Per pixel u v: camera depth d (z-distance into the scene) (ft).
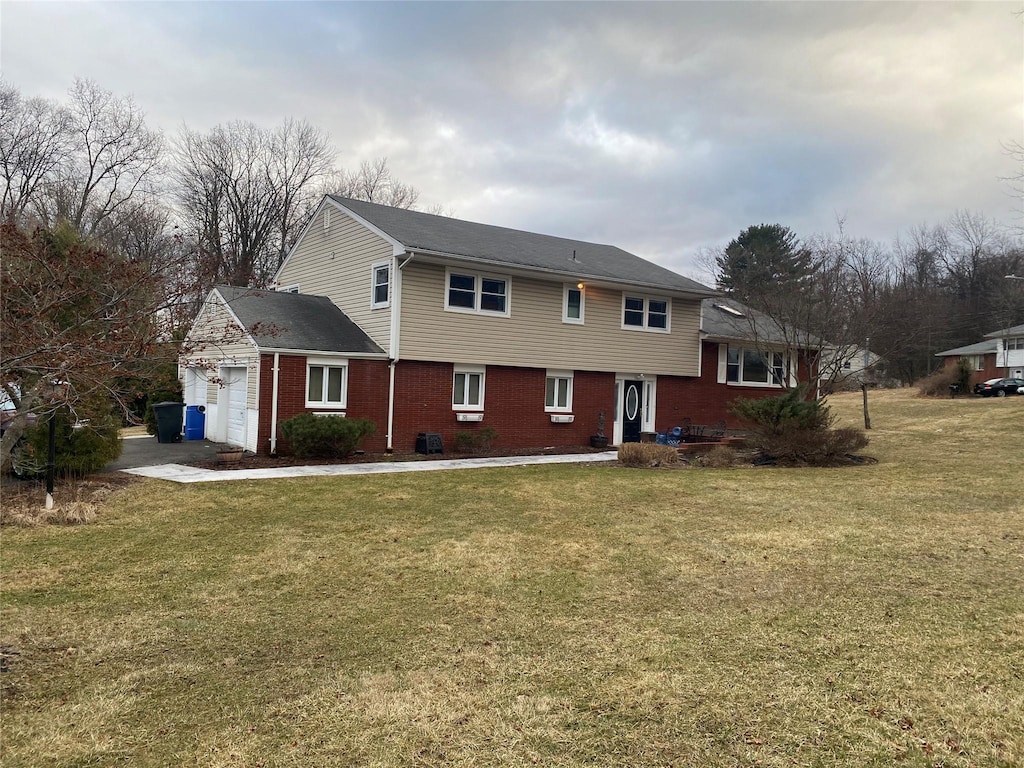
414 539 25.29
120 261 30.73
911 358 152.05
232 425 55.06
